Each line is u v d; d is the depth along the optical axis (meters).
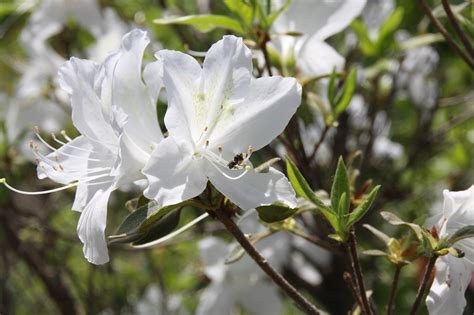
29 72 0.88
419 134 0.88
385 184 0.85
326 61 0.65
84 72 0.52
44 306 1.02
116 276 0.97
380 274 0.84
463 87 0.95
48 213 0.98
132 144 0.51
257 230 0.71
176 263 0.99
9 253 1.01
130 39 0.52
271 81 0.51
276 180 0.51
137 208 0.53
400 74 0.88
